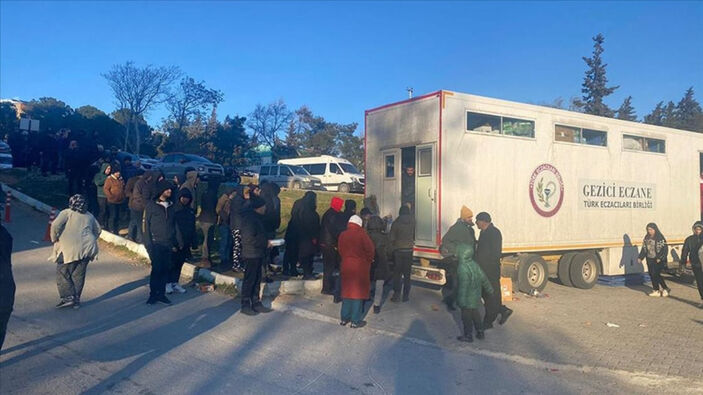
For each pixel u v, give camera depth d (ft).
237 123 216.95
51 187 64.08
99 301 29.22
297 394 18.40
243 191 35.99
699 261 37.19
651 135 46.21
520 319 30.60
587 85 181.37
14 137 80.33
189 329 25.26
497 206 36.09
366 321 28.50
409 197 36.60
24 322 24.99
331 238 33.06
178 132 202.28
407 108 36.45
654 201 46.32
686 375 21.70
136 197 40.11
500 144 36.35
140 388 18.24
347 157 250.37
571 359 23.38
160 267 29.14
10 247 16.58
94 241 27.99
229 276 33.83
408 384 19.81
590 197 41.57
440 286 37.65
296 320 27.73
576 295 38.96
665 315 33.01
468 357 23.25
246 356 22.00
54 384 18.25
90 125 185.26
